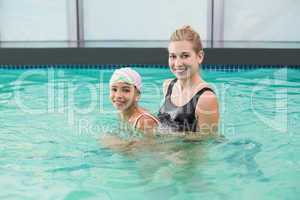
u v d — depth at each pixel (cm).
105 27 457
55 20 454
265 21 445
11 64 400
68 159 300
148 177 275
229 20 446
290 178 275
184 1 446
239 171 282
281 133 329
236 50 388
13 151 311
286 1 440
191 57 326
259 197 256
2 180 278
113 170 286
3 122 348
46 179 279
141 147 312
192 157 300
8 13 453
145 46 405
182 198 255
